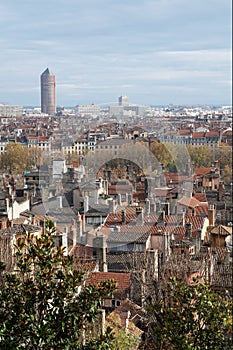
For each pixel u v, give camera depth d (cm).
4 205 9906
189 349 3709
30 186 13238
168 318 3916
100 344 3041
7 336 2856
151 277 6594
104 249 6906
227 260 8906
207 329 3828
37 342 2841
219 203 15812
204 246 9644
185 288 4003
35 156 18450
